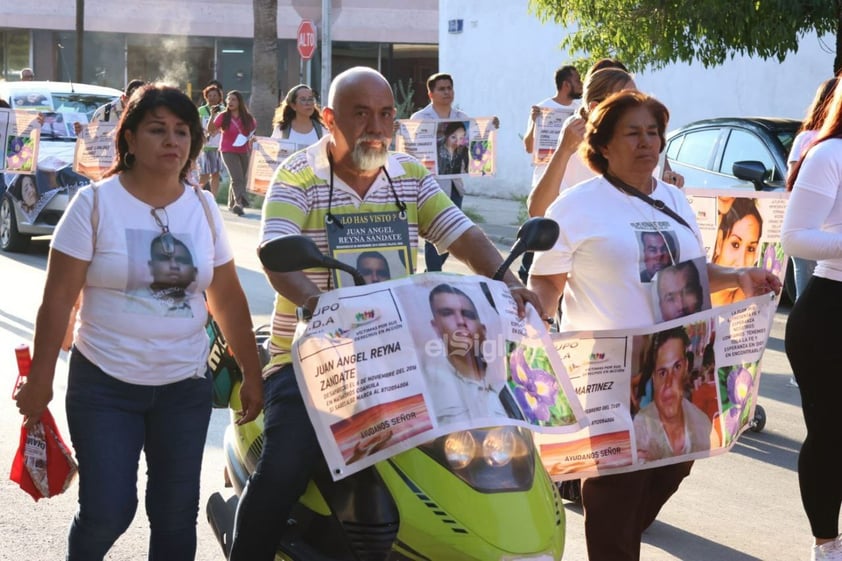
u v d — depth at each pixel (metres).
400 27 35.50
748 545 5.48
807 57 16.92
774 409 7.91
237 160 19.34
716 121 13.07
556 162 5.90
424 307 3.51
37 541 5.30
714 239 5.71
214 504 4.70
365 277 4.00
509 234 16.86
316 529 3.88
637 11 13.55
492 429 3.56
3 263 13.79
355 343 3.48
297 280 3.81
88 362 3.97
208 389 4.16
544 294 4.40
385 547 3.61
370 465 3.53
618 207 4.38
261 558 3.88
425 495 3.48
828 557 4.91
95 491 3.87
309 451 3.78
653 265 4.34
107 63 35.16
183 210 4.07
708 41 13.09
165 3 34.94
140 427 4.02
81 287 3.96
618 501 4.39
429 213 4.19
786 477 6.52
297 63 35.88
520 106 22.27
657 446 4.33
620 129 4.35
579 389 4.25
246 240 16.23
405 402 3.45
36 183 14.37
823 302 4.75
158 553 4.09
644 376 4.30
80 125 11.55
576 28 20.66
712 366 4.40
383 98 3.90
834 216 4.72
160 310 3.98
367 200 4.04
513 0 22.09
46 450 4.13
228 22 35.25
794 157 7.60
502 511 3.43
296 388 3.87
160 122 3.94
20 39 34.91
